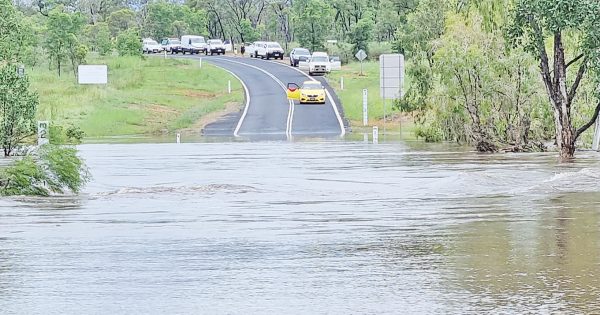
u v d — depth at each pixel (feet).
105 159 229.86
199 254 91.97
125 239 102.53
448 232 104.99
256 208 132.05
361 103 413.39
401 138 321.93
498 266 83.30
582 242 96.22
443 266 83.76
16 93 242.37
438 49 265.54
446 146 278.26
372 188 158.51
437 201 138.82
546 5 205.46
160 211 129.39
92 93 422.82
